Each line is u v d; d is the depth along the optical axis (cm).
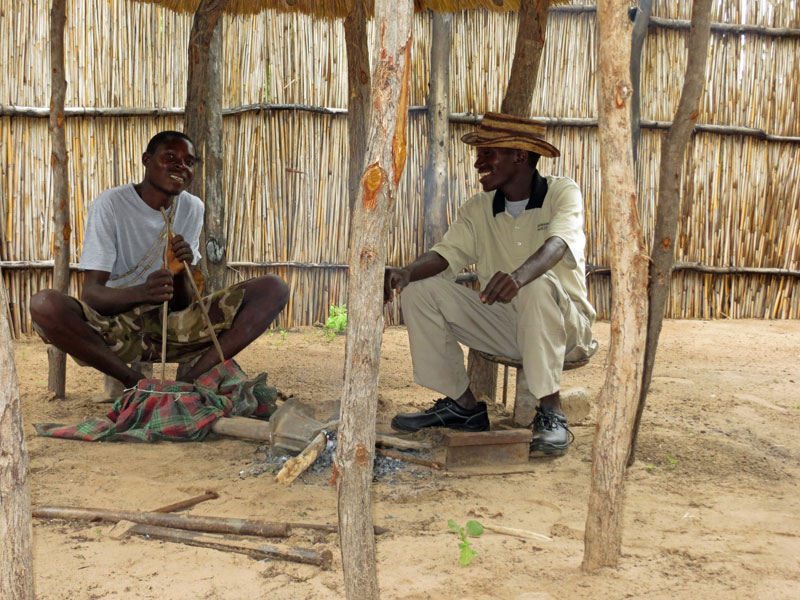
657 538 233
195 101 426
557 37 761
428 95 732
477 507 260
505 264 377
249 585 198
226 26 683
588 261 789
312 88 707
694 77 281
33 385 464
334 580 201
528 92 412
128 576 202
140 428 348
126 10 653
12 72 632
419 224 744
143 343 388
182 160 380
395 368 543
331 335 670
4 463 135
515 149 356
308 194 717
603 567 208
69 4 641
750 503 269
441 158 726
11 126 634
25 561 138
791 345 663
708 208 812
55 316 350
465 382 366
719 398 455
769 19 796
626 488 285
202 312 384
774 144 812
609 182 203
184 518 238
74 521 242
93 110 648
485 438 312
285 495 271
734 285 830
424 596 191
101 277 372
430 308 354
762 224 821
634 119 740
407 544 226
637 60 723
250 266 708
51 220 652
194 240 414
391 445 331
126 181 665
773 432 378
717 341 681
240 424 347
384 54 159
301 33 698
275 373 510
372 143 161
